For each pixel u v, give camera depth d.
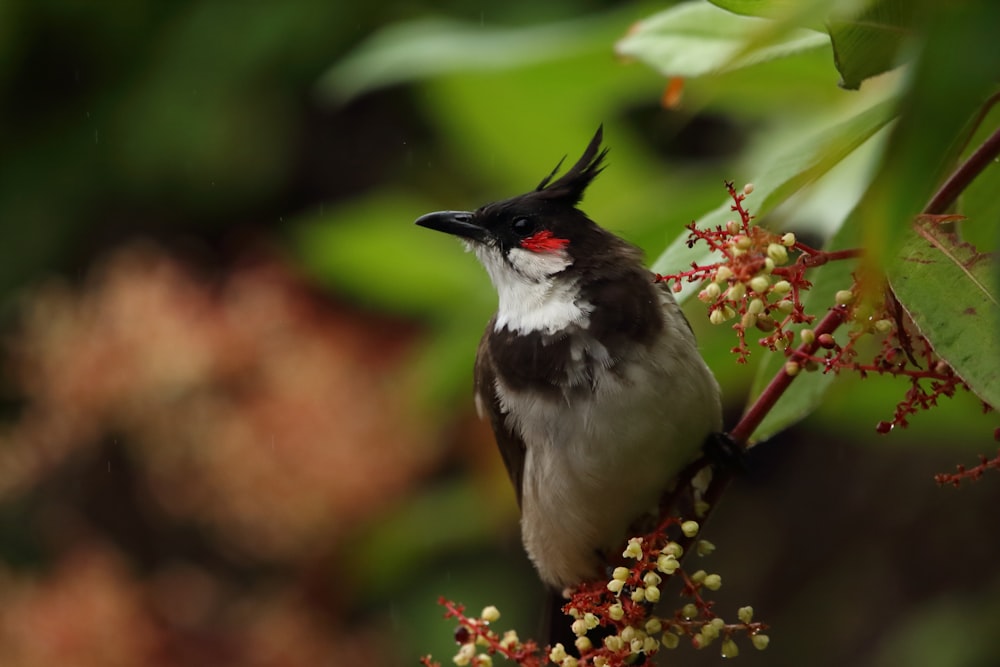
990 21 2.00
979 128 3.76
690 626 3.82
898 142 2.03
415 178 12.34
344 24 11.52
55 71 12.59
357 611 11.63
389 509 10.83
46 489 10.95
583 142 7.86
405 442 10.73
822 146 3.51
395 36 6.96
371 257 8.59
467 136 8.10
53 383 10.56
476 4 10.97
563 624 6.11
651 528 5.54
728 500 12.42
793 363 3.58
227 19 11.91
